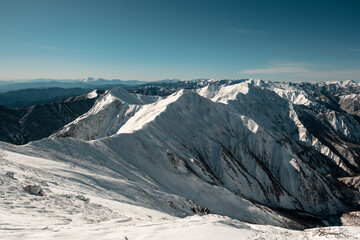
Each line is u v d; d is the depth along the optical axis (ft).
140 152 278.46
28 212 47.14
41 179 85.61
